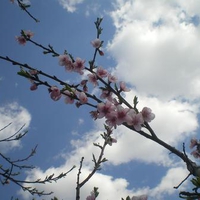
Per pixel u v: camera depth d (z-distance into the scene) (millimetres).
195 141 3814
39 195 4430
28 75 2904
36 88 3180
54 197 2412
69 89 2844
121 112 2568
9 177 4230
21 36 4234
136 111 2635
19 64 2885
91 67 3404
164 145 2373
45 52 3688
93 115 3311
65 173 4359
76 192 2609
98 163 3361
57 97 3062
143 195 1901
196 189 1735
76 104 3320
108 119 2676
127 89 3307
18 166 4641
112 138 3951
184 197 1756
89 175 2855
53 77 2902
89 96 2881
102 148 3766
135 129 2443
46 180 4320
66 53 3693
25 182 4266
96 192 2430
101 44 3686
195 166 2230
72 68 3633
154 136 2418
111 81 3293
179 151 2336
